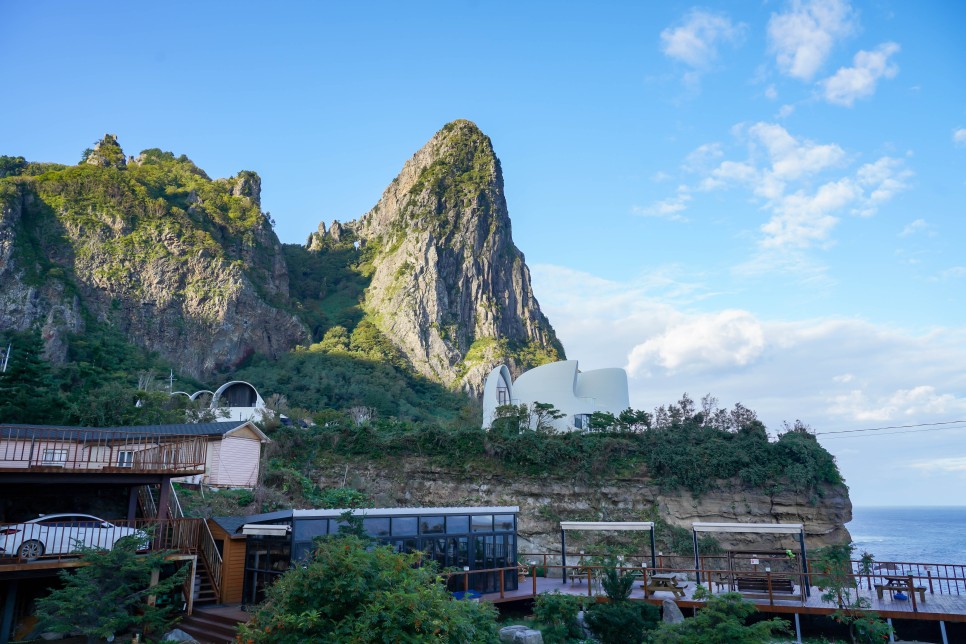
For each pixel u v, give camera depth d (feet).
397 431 155.33
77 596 48.06
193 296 443.73
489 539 82.17
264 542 68.85
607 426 158.61
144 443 86.94
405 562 41.39
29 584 62.80
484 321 641.81
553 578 97.71
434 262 629.92
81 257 411.34
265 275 531.09
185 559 66.64
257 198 643.04
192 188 553.64
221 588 69.72
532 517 136.26
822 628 71.61
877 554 299.79
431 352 570.46
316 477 136.67
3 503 73.92
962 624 68.18
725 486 137.18
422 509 76.13
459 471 141.28
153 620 52.49
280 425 146.00
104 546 60.03
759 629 45.27
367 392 421.59
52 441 79.92
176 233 461.37
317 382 416.87
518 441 143.64
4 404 129.18
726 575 98.78
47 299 358.23
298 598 38.42
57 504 77.15
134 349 359.87
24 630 59.67
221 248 490.08
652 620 64.44
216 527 74.64
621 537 131.85
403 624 36.17
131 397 152.76
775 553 107.65
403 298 602.85
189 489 104.63
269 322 485.56
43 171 525.34
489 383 246.27
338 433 144.56
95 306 396.98
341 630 36.09
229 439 115.24
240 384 221.66
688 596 75.87
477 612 48.01
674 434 146.41
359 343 536.42
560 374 230.68
